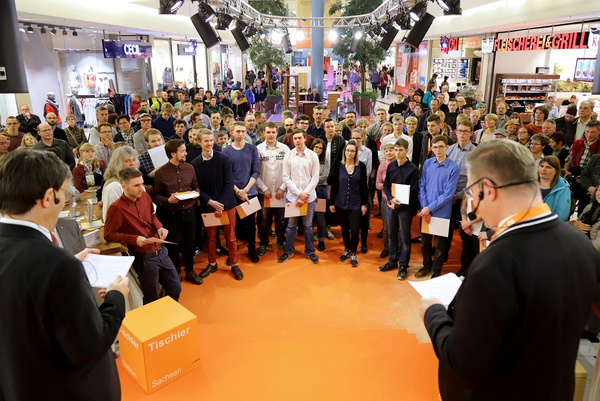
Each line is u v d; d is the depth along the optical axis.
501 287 1.05
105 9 11.37
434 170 4.34
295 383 2.33
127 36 15.04
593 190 4.19
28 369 1.21
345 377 2.38
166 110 6.90
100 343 1.26
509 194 1.15
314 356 2.57
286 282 4.64
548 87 12.38
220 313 4.02
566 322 1.07
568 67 14.44
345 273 4.84
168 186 4.15
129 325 2.27
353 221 4.88
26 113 7.79
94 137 6.39
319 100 14.65
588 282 1.11
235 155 4.82
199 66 19.77
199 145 5.01
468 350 1.07
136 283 3.47
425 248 4.69
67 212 3.96
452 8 6.32
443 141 4.19
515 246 1.08
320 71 14.51
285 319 3.93
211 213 4.52
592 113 6.49
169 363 2.28
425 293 1.68
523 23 11.05
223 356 2.56
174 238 4.33
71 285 1.19
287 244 5.19
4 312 1.19
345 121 6.74
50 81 12.04
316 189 5.38
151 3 12.79
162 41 16.56
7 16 2.68
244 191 4.75
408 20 8.49
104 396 1.38
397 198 4.51
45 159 1.26
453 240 5.75
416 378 2.38
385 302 4.22
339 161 5.06
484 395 1.17
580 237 1.15
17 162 1.22
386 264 4.91
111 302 1.44
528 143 5.36
